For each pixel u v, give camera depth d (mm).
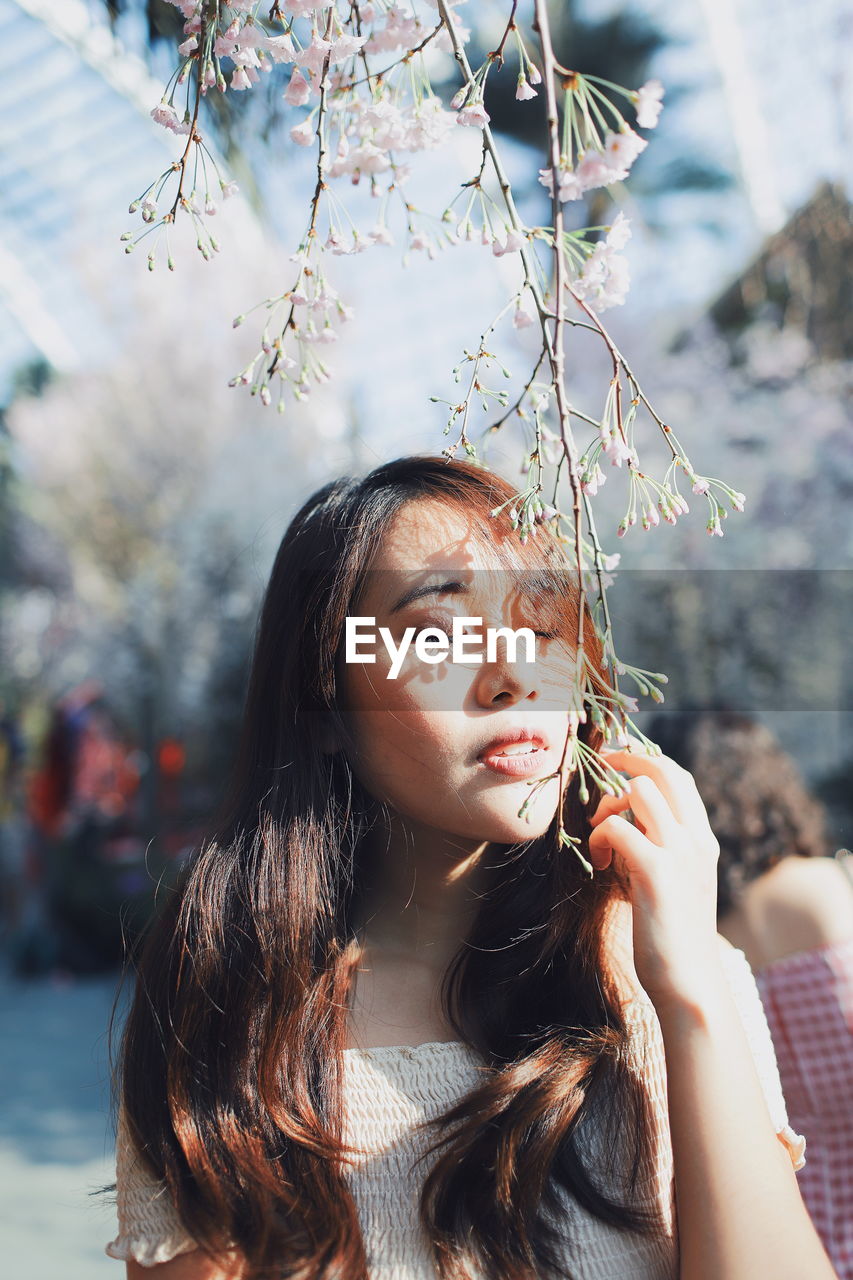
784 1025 1804
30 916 8977
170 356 12430
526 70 868
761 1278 849
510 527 1009
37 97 5840
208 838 1117
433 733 963
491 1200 940
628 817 1166
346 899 1084
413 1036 1059
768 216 7383
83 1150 4453
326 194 973
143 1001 1061
